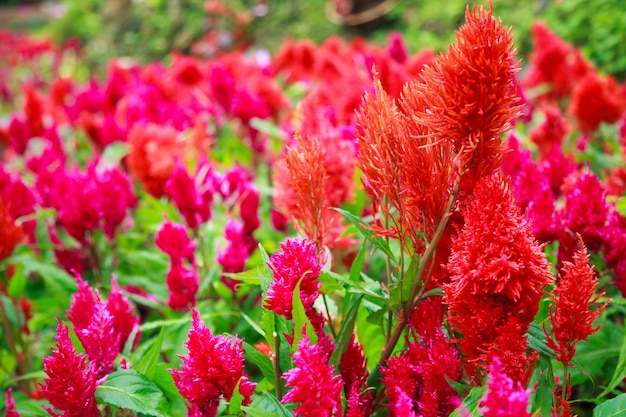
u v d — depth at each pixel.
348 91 1.61
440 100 0.86
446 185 0.90
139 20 7.09
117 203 1.43
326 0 5.82
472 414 0.86
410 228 0.92
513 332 0.84
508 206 0.84
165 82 2.54
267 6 5.96
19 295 1.47
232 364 0.89
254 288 1.28
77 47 6.62
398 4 5.39
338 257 1.20
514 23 4.00
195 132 2.00
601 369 1.17
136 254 1.51
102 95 2.63
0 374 1.37
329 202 1.14
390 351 0.97
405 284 0.94
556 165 1.24
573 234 1.08
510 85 0.88
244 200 1.32
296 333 0.90
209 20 6.09
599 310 0.87
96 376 0.95
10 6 10.97
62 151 2.15
